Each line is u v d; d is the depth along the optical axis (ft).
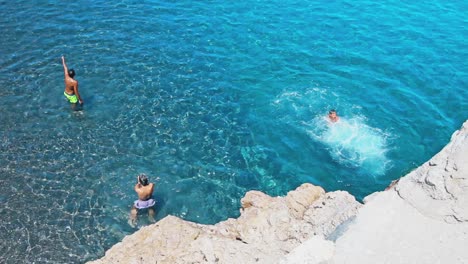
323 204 45.52
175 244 43.70
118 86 74.13
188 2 96.78
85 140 64.75
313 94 73.97
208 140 65.87
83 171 60.39
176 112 70.08
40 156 62.13
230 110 71.00
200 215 55.98
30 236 52.37
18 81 73.92
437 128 68.44
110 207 56.18
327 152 64.54
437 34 87.56
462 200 35.81
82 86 73.56
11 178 58.90
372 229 35.78
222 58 81.46
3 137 64.54
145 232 46.34
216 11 94.02
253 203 50.06
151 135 66.03
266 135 67.05
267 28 88.99
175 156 63.21
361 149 64.90
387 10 94.68
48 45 81.97
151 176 60.23
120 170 60.75
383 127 68.39
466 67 79.87
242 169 62.03
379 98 73.41
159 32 87.04
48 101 70.69
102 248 51.65
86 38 84.28
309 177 61.16
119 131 66.44
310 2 97.45
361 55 82.23
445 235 34.65
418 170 38.81
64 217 54.70
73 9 92.27
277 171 61.87
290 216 44.55
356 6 96.02
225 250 40.34
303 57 81.82
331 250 34.58
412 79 77.10
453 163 37.11
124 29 87.30
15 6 92.02
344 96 73.67
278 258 39.24
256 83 76.23
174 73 77.56
